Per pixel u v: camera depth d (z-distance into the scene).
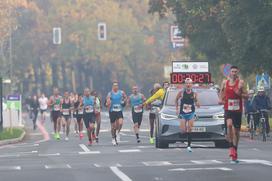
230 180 41.91
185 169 48.03
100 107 84.38
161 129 67.50
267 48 99.25
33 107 137.75
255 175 44.09
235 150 52.12
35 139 105.75
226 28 103.19
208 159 55.22
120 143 82.69
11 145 90.38
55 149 74.88
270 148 68.31
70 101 101.31
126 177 44.12
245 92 51.78
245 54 102.19
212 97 69.81
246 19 99.88
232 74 52.06
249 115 89.88
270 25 98.62
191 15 120.00
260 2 98.44
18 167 53.53
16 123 142.75
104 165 52.62
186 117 64.44
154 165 51.34
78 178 44.72
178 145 75.44
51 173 48.16
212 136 66.44
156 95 80.31
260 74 106.56
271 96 112.00
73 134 116.19
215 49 126.69
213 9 117.06
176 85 71.81
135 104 82.56
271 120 115.19
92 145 79.81
